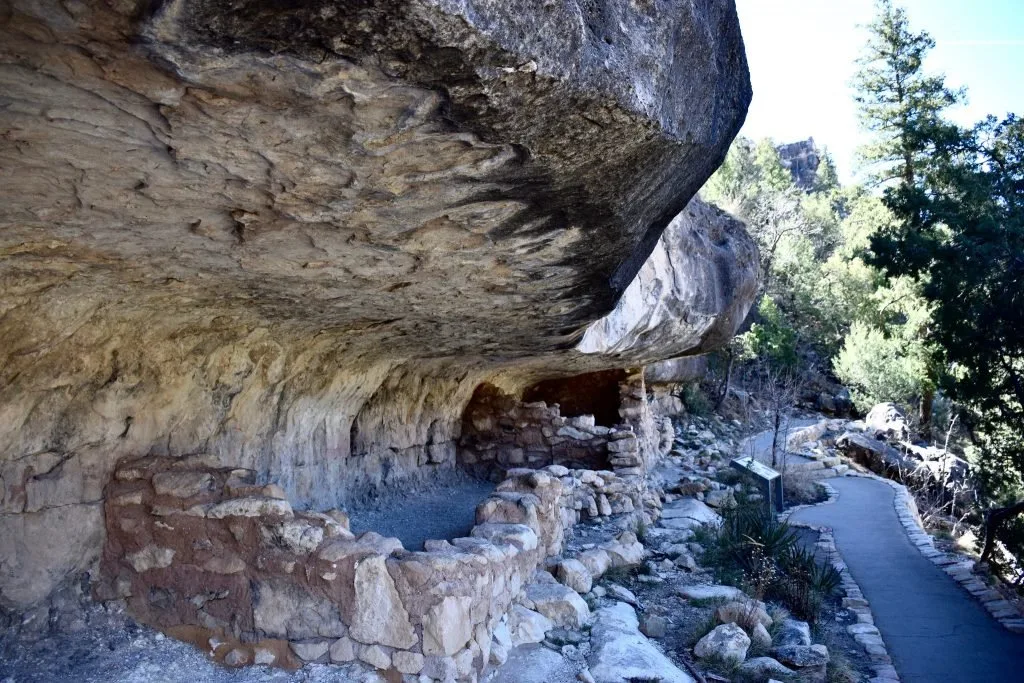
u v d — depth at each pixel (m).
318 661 3.09
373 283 3.25
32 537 3.09
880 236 9.41
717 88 2.47
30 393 2.94
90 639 3.15
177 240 2.40
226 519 3.25
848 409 23.33
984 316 7.97
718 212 9.95
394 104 1.60
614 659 3.76
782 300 27.25
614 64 1.78
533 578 4.57
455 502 7.21
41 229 2.17
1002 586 6.91
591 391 11.28
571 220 2.60
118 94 1.49
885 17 21.03
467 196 2.21
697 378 18.77
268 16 1.29
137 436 3.56
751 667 4.07
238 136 1.70
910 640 5.20
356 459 6.35
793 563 6.34
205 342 3.68
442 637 2.99
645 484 8.53
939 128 10.42
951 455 14.50
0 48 1.31
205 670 3.08
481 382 8.92
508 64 1.54
